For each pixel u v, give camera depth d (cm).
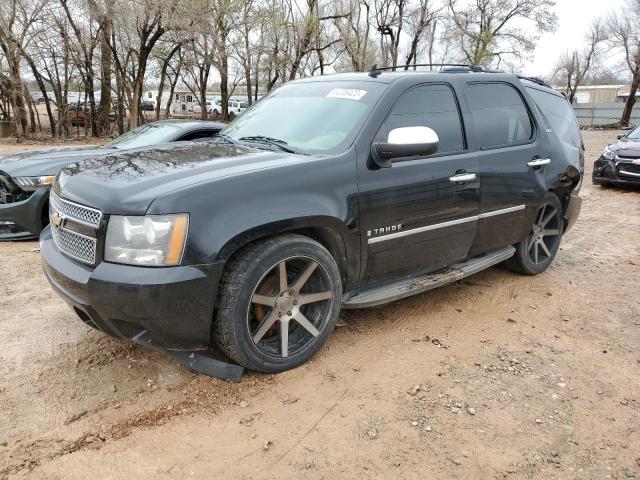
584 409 309
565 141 566
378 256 368
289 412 296
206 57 2638
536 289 497
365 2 3081
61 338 376
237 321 302
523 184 465
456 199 405
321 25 2939
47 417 288
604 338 400
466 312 439
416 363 352
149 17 2072
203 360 317
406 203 372
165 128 762
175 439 272
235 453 263
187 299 282
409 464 258
